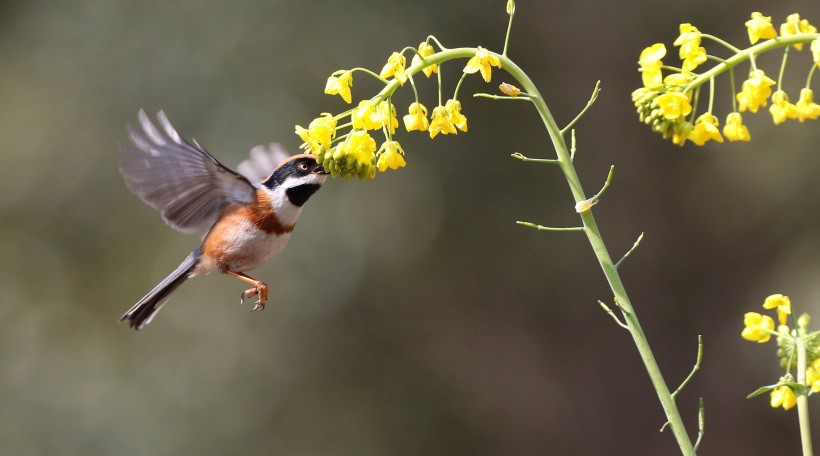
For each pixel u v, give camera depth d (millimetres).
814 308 13031
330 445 13406
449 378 14109
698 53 4449
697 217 14250
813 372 4598
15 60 13312
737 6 13930
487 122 13297
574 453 14406
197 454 13008
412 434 13805
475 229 13414
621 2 13969
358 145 4539
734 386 14258
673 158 14211
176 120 12617
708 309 14391
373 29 12766
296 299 13062
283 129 12453
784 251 13812
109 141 13078
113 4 13102
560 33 13945
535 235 13648
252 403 13219
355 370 13594
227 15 12828
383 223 13102
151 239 13391
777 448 14094
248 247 6336
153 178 6020
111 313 13359
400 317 13602
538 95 4613
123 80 12922
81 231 13391
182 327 13320
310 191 6414
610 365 14414
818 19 13789
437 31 12922
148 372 13266
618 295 4504
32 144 13250
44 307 13367
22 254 13367
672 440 14367
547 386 14430
